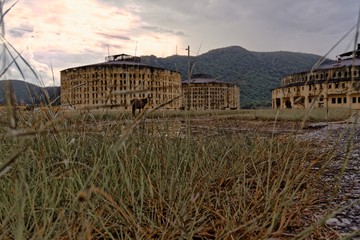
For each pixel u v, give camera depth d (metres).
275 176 2.83
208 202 2.31
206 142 3.96
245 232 1.67
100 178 2.38
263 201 2.23
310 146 4.44
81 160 2.70
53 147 2.79
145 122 3.40
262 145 3.96
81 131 2.96
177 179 2.52
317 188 2.91
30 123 2.18
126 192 2.28
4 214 1.73
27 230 1.63
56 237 1.34
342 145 5.15
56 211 1.88
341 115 15.05
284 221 1.85
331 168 3.66
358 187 2.97
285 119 13.16
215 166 3.02
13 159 1.03
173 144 3.41
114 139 2.94
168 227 1.85
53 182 2.00
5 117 2.35
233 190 2.52
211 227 1.94
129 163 2.59
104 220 1.87
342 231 2.00
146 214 2.18
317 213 2.31
